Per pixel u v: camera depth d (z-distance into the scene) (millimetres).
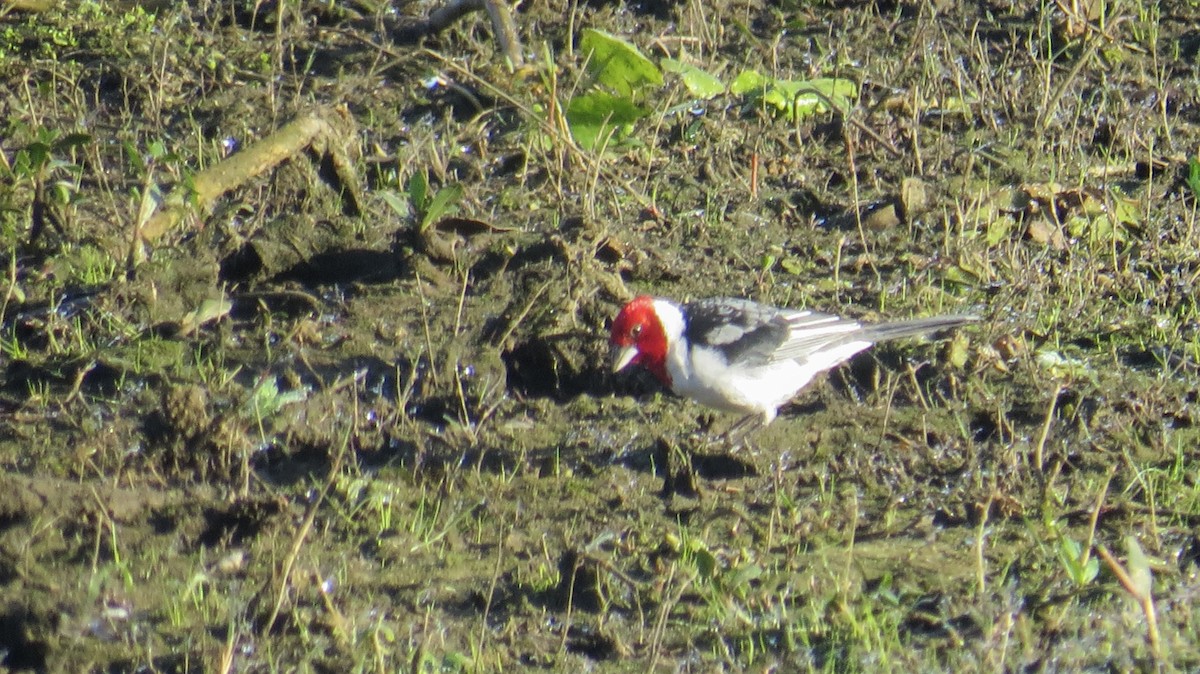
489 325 12219
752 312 11234
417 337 12195
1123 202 14102
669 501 10383
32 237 13055
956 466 10727
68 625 8844
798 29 17703
